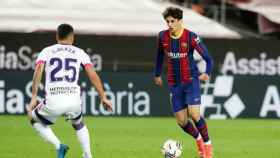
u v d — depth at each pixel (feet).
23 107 197.26
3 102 196.75
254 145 146.82
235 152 136.56
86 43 201.36
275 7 220.23
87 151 110.01
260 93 199.41
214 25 211.61
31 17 211.00
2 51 197.77
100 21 211.61
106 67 201.46
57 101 106.01
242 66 199.72
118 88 198.08
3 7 211.82
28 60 198.39
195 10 234.99
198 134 119.85
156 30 210.18
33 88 107.04
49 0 213.87
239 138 157.99
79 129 109.70
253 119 197.77
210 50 200.23
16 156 128.06
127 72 200.03
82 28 210.38
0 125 175.22
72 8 213.05
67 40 107.96
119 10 213.46
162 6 215.31
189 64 119.24
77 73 107.45
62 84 106.42
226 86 198.70
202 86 197.88
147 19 211.82
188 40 118.62
